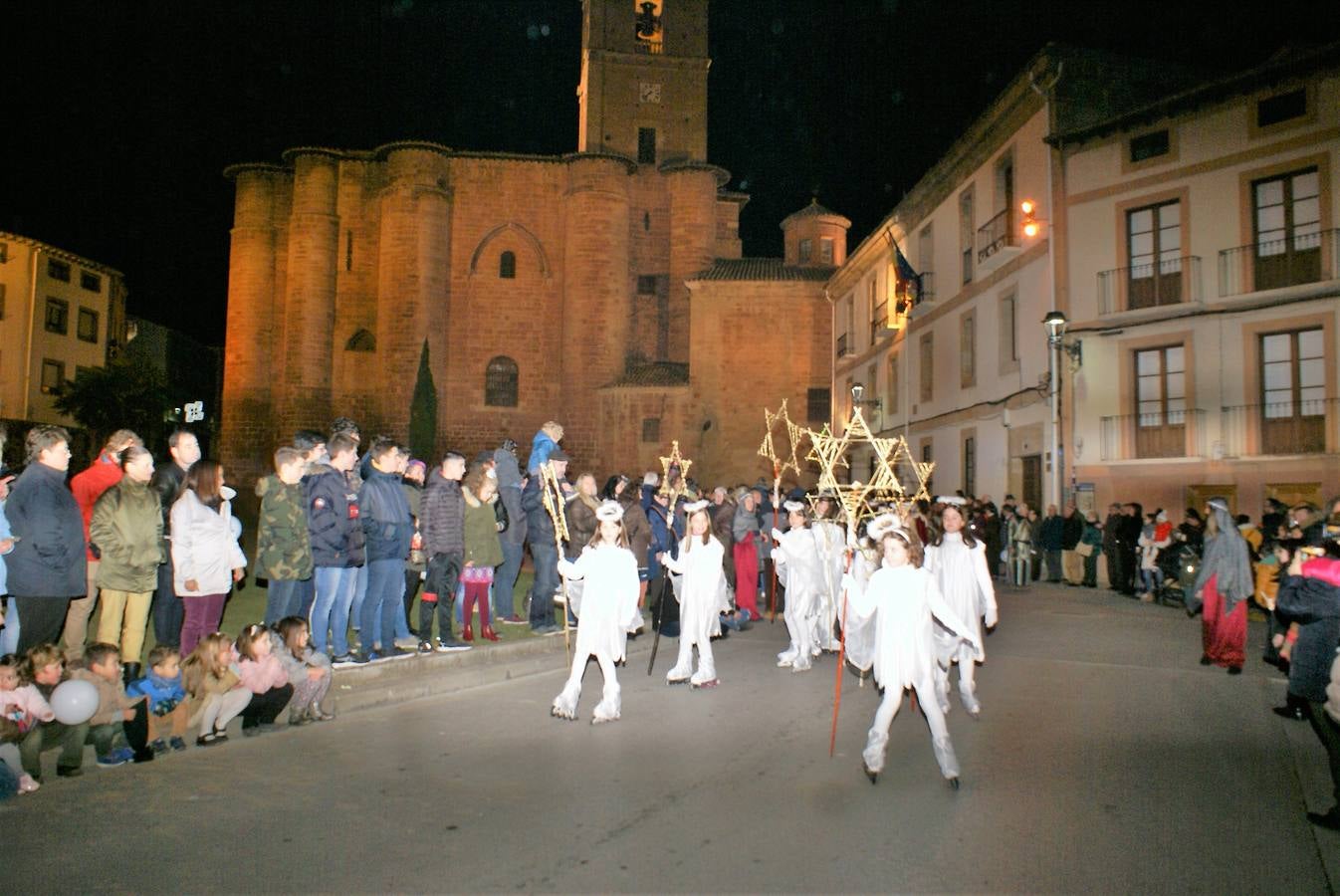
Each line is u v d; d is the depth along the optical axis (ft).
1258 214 66.90
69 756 21.03
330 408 152.66
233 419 153.79
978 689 31.40
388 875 15.74
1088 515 67.46
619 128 159.33
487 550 36.09
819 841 17.19
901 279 102.63
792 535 35.63
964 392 92.89
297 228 153.48
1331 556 23.32
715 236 158.30
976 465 89.25
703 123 160.66
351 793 20.01
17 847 17.01
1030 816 18.61
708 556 32.32
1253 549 51.24
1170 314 69.77
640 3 164.45
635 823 18.13
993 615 26.81
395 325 147.43
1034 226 79.30
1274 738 25.03
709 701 29.37
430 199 148.77
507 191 154.20
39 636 23.07
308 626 26.45
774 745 24.02
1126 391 72.23
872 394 121.19
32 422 137.80
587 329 148.05
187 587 25.30
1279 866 16.21
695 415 142.20
